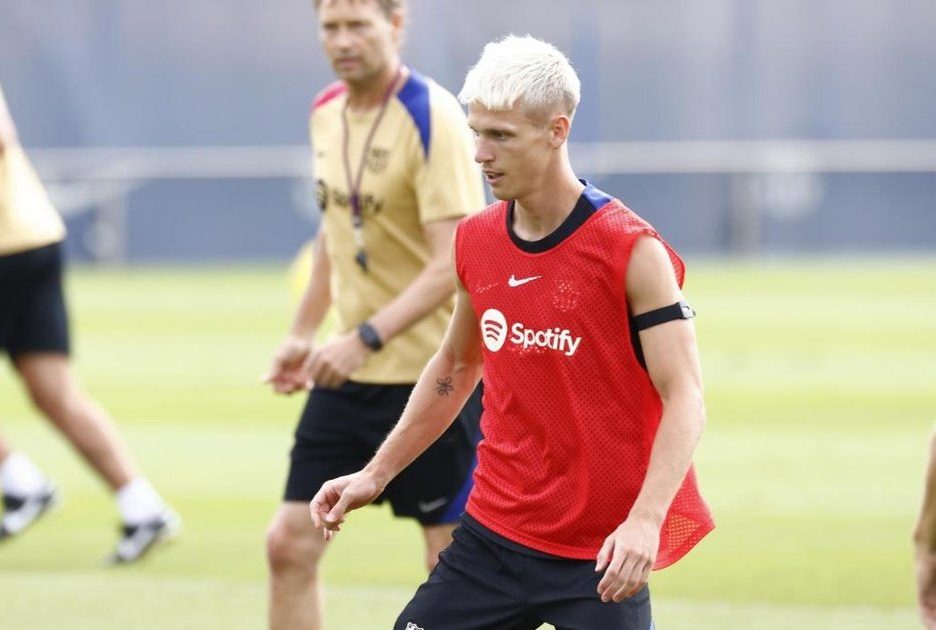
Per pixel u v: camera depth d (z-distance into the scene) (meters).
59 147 73.06
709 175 71.75
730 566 24.41
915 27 70.62
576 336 13.32
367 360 18.30
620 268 13.06
